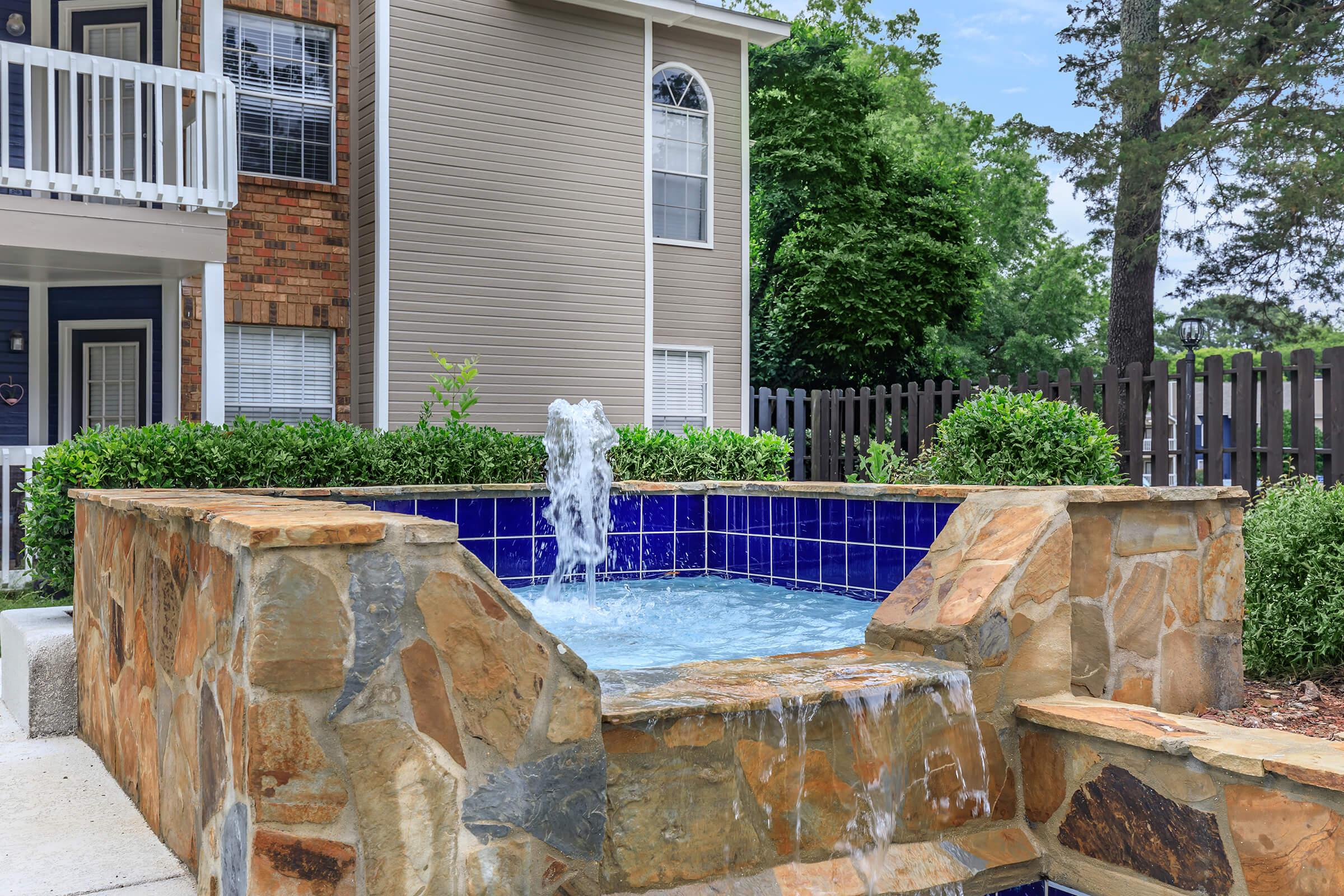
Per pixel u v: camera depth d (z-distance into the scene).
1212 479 8.26
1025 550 3.22
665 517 6.65
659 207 13.75
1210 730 2.76
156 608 2.95
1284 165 18.45
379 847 1.96
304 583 1.93
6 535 7.98
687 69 13.80
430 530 2.05
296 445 6.57
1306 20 18.52
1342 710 4.11
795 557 5.96
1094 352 37.25
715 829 2.44
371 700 1.97
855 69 27.53
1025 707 3.07
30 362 11.51
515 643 2.13
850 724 2.67
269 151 11.15
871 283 20.33
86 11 11.30
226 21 10.87
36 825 3.10
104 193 8.43
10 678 4.68
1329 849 2.33
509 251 12.17
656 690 2.57
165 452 6.04
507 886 2.07
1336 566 4.73
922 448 10.62
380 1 11.28
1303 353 7.64
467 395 10.20
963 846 2.92
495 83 12.07
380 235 11.28
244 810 1.94
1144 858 2.74
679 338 13.77
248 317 10.95
